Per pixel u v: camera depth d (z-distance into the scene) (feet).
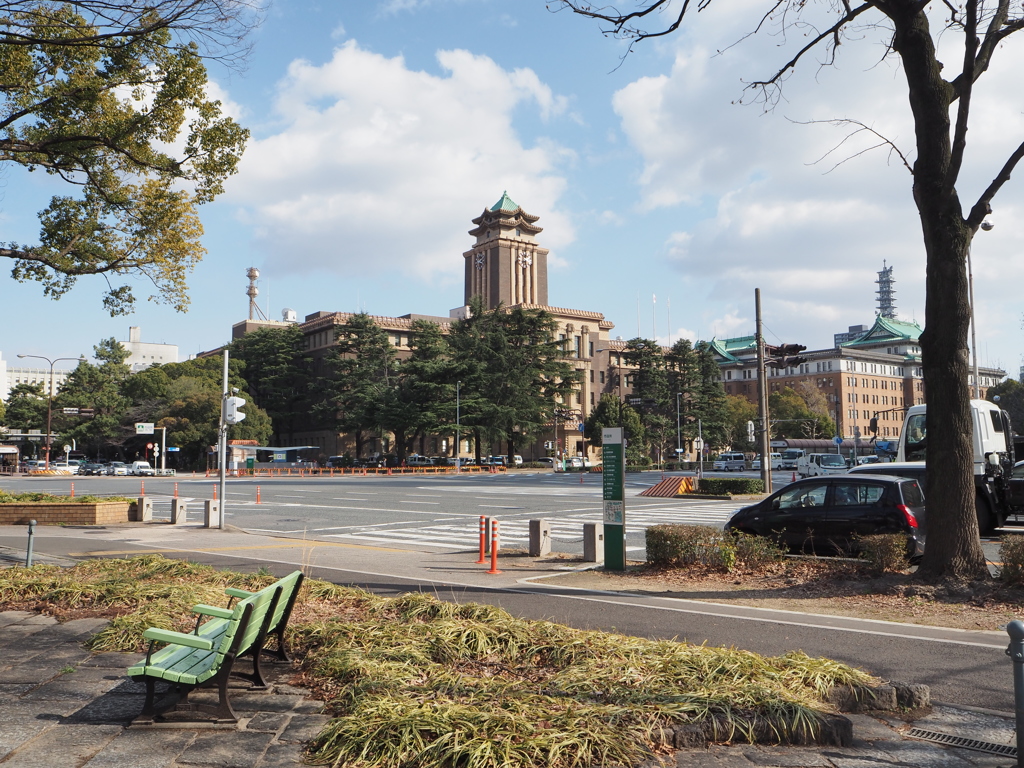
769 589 34.06
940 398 32.99
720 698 16.31
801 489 42.22
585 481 164.76
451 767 13.42
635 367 367.66
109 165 46.47
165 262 49.65
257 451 277.64
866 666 21.93
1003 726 16.94
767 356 95.86
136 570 34.32
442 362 248.73
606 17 34.78
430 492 121.70
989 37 33.63
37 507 66.90
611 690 16.97
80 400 292.20
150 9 29.09
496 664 20.40
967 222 33.01
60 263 47.01
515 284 369.50
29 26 31.65
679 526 41.32
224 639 15.89
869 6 34.37
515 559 46.09
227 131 45.55
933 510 33.12
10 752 14.55
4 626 25.61
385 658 19.80
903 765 14.67
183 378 293.84
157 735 15.55
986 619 27.68
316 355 341.41
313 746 14.74
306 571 40.06
